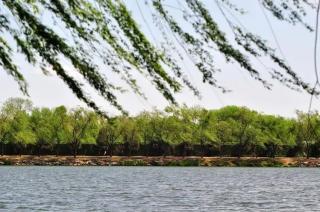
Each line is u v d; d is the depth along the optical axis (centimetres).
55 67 407
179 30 402
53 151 13750
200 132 12544
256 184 7250
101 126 12150
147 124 12388
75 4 409
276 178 8806
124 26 410
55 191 5728
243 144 13238
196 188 6344
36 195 5203
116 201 4597
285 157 13962
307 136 12456
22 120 11706
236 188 6431
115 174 9638
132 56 414
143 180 7888
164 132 12394
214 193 5606
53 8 405
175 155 13775
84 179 8038
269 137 12975
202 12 396
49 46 403
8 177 8375
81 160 13262
